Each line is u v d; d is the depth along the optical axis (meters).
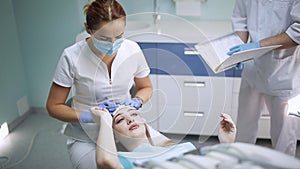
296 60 1.63
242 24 1.77
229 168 0.67
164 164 0.77
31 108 2.79
